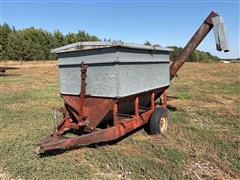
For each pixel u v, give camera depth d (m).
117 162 4.64
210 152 5.19
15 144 5.40
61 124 5.59
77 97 5.56
